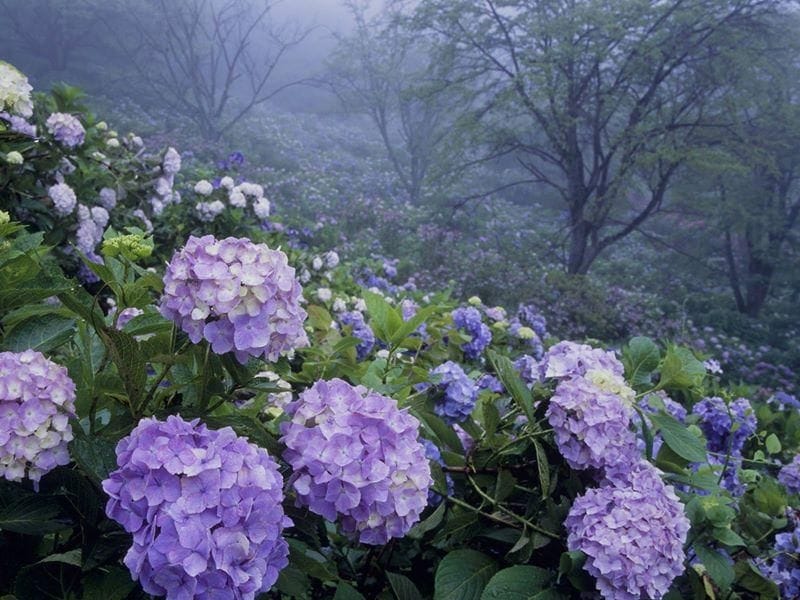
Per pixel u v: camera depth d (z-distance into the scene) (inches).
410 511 52.3
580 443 65.2
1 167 122.3
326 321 104.0
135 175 166.9
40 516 46.6
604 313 494.9
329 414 52.1
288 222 363.6
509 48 573.3
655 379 148.4
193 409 52.8
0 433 44.1
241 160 283.7
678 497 68.2
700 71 517.0
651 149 514.0
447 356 109.5
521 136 597.3
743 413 111.3
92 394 52.8
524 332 170.9
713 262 754.8
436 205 724.0
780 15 521.3
